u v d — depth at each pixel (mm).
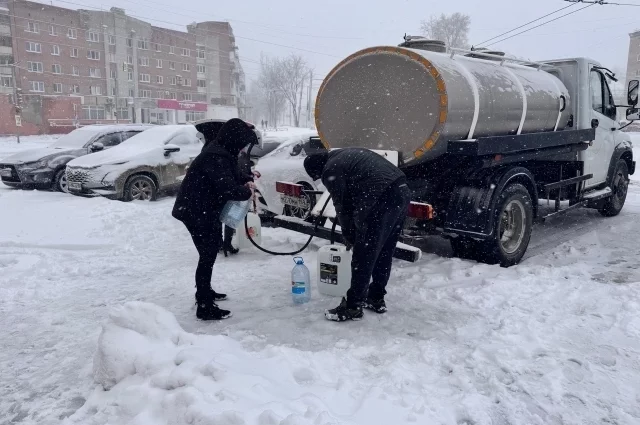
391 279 5277
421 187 5445
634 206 9789
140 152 10562
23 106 55031
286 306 4617
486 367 3381
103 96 64438
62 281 5477
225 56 81812
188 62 76688
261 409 2553
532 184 5953
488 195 5297
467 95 5109
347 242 4414
